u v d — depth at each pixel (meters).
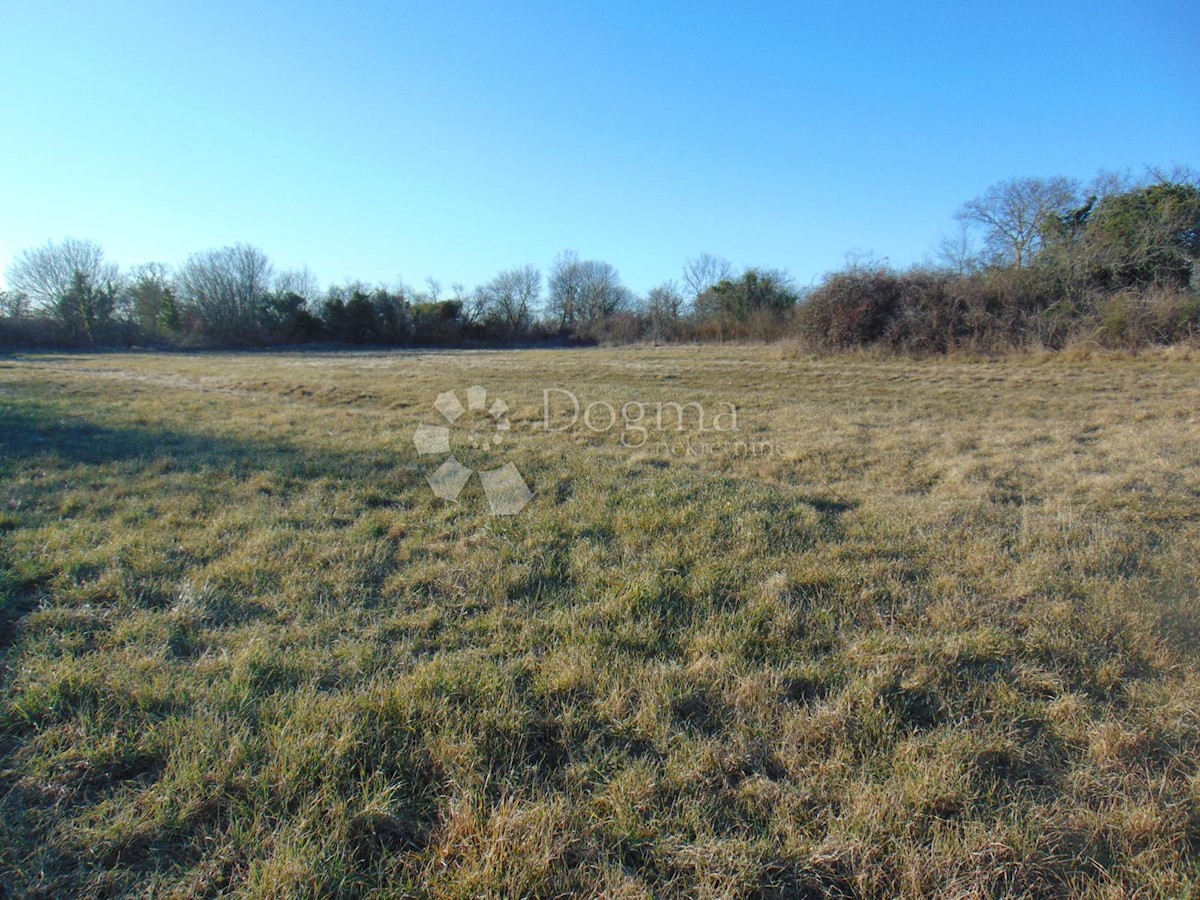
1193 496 5.30
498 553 4.18
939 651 2.96
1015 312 19.50
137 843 1.96
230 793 2.12
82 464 6.55
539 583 3.77
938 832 1.99
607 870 1.87
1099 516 4.84
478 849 1.93
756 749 2.37
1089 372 14.88
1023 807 2.10
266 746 2.31
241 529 4.66
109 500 5.32
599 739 2.43
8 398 12.09
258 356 32.75
